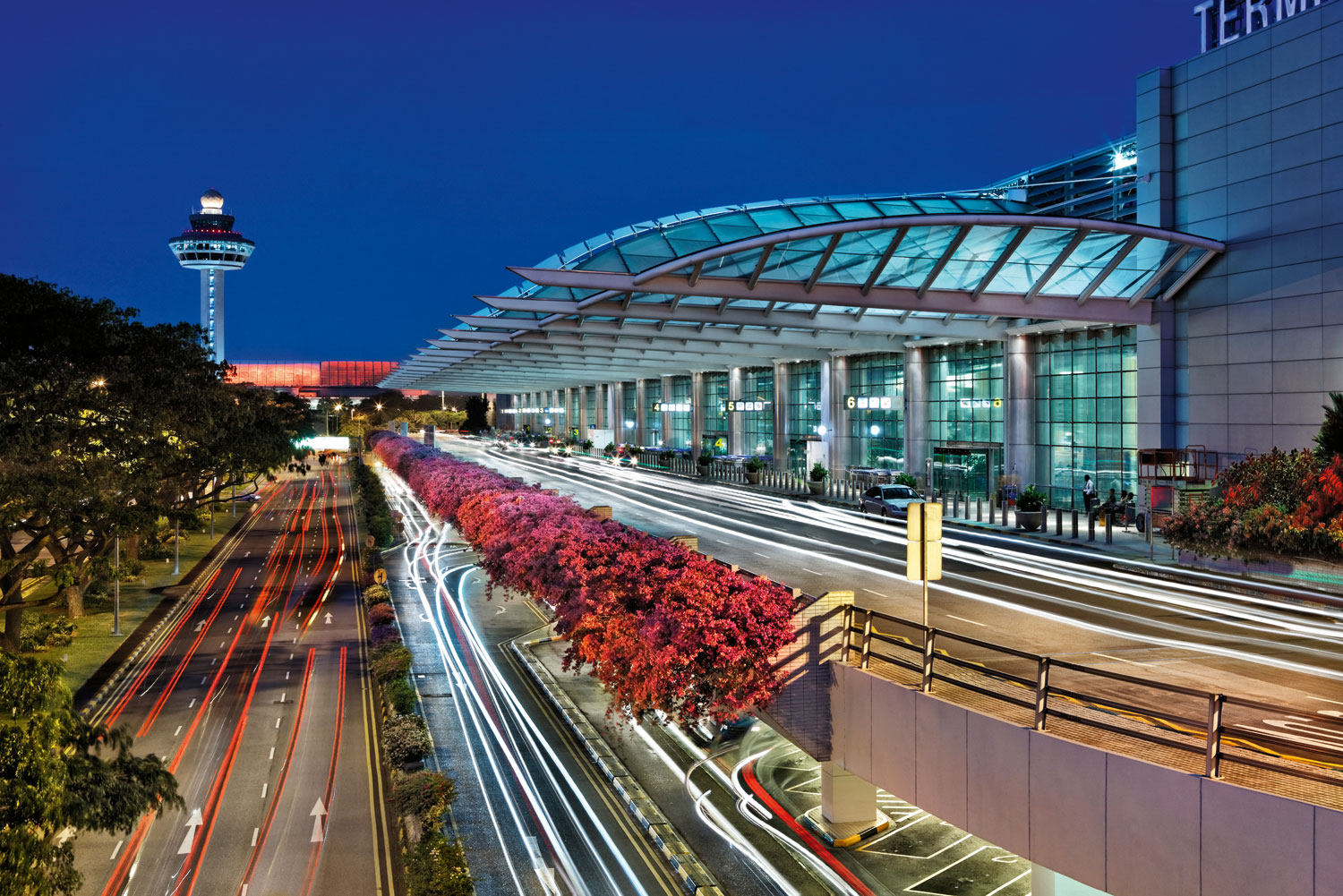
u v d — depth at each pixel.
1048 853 13.35
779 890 17.58
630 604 21.95
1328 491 32.53
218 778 24.25
